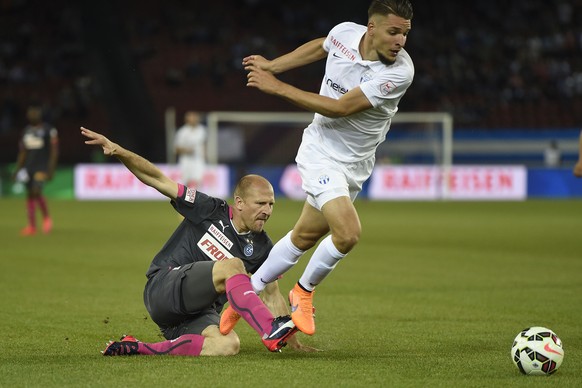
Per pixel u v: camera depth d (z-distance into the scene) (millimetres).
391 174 106000
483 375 19625
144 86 131500
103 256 47625
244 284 20797
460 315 29578
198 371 19656
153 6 141750
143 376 19125
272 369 20016
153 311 21891
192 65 133125
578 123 130000
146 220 73188
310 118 110062
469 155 120188
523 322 28062
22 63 129625
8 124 118312
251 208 22250
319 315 29688
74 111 122250
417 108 129375
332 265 21844
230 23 141750
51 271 41125
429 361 21328
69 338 24922
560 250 51969
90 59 132000
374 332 26250
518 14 143250
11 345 23719
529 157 119812
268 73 22062
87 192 105250
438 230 65375
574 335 25625
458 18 142250
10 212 81812
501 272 41875
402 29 21500
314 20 142625
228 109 130500
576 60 136500
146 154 125312
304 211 22781
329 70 22969
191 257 22562
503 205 94750
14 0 135500
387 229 66125
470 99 131125
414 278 39750
